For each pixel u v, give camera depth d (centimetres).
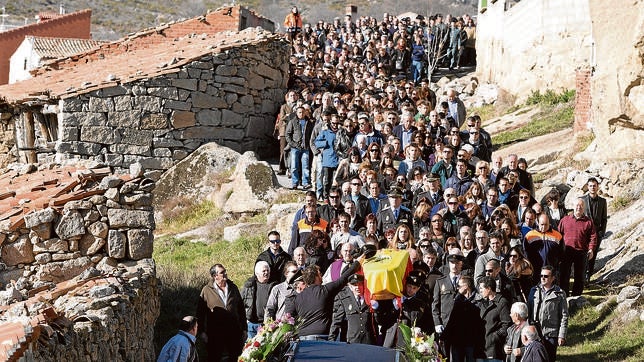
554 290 1470
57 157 2855
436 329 1386
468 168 2023
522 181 2012
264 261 1481
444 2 10281
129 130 2897
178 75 2941
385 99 2723
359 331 1282
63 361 988
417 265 1420
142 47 3675
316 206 1725
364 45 4266
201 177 2808
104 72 3125
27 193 1539
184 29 3747
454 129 2166
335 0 12431
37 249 1455
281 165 2909
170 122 2934
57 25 6106
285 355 1063
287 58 3316
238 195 2620
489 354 1360
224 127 3031
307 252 1528
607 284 1905
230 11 3781
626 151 2395
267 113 3192
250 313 1483
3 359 821
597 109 2456
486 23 4338
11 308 1134
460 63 4669
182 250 2384
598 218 1911
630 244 2039
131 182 1496
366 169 1988
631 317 1680
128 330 1279
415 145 2078
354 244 1516
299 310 1294
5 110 3039
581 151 2703
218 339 1447
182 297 1845
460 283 1370
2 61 5938
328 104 2577
